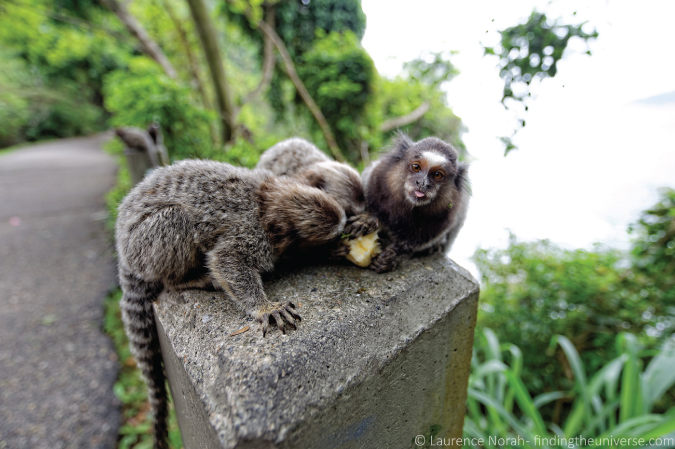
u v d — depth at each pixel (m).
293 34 1.30
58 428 0.47
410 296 0.29
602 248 0.72
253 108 1.82
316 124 1.23
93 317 0.68
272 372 0.22
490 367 0.45
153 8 1.29
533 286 0.70
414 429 0.31
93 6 1.27
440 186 0.32
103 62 2.43
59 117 3.37
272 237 0.30
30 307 0.70
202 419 0.22
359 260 0.31
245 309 0.27
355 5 1.38
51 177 1.72
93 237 1.01
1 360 0.57
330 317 0.26
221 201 0.29
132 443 0.46
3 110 2.86
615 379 0.46
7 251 0.93
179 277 0.29
